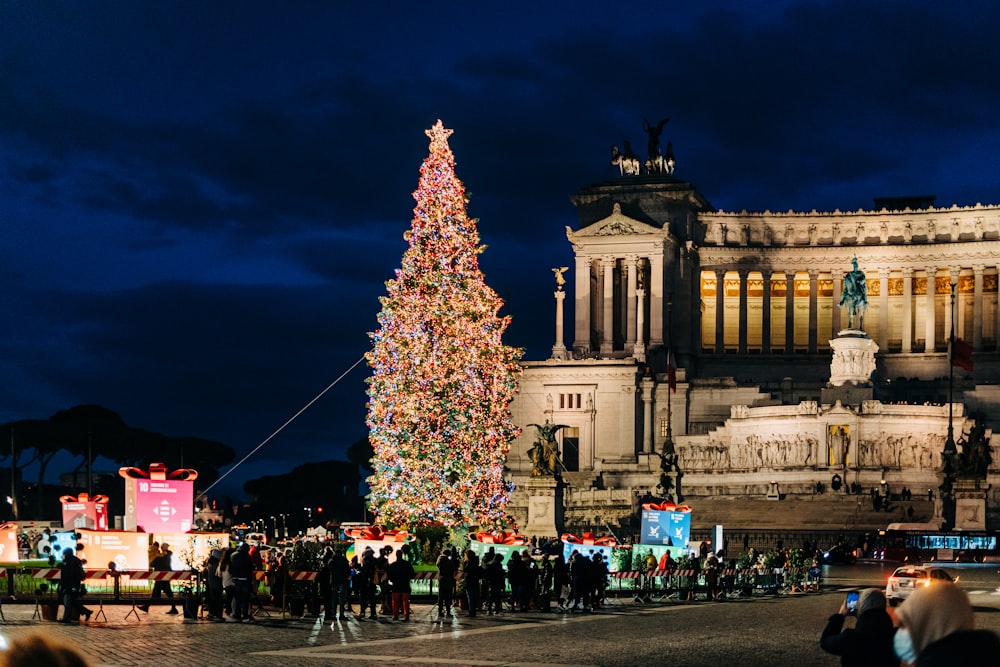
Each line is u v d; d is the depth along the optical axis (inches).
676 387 6668.3
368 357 3725.4
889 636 783.7
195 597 2262.6
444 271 3693.4
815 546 4584.2
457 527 3676.2
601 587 2664.9
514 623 2250.2
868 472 5885.8
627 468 6456.7
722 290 7706.7
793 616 2458.2
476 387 3698.3
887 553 4554.6
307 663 1604.3
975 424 4918.8
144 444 7303.2
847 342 6491.1
